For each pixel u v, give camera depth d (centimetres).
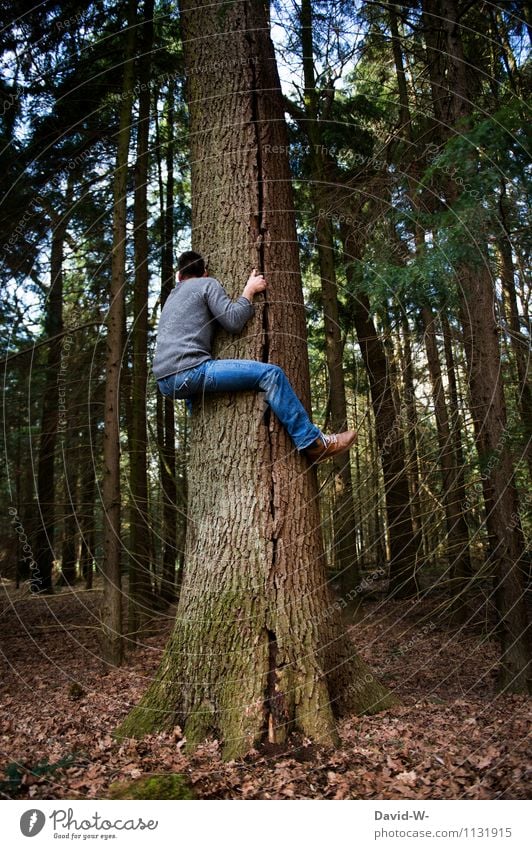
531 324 584
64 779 279
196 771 283
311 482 358
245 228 360
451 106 509
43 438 962
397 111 843
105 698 468
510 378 727
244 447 343
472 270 443
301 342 366
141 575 806
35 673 596
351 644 375
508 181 394
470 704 421
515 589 472
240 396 347
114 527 658
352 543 817
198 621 338
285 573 335
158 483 1030
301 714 314
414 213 453
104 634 632
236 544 337
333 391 778
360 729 332
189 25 390
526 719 366
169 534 969
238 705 313
